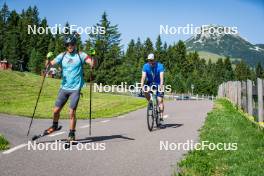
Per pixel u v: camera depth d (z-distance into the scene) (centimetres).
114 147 865
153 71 1185
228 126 1177
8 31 14262
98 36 9144
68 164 697
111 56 8750
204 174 627
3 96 2894
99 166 688
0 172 629
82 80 880
